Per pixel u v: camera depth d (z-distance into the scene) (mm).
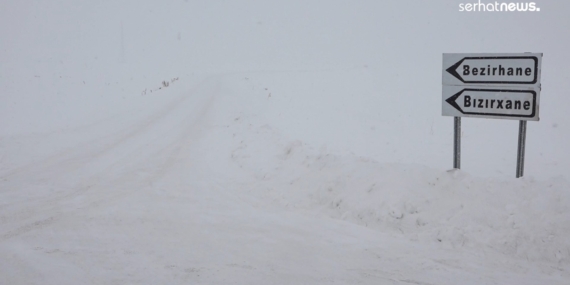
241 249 5215
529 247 5000
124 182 8125
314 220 6211
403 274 4578
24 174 8711
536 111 6066
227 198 7191
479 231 5363
